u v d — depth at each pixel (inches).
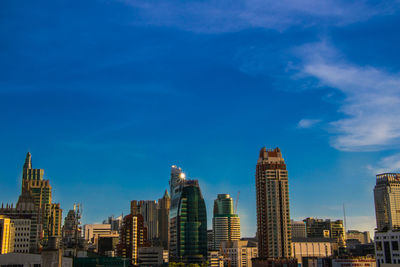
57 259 6215.6
